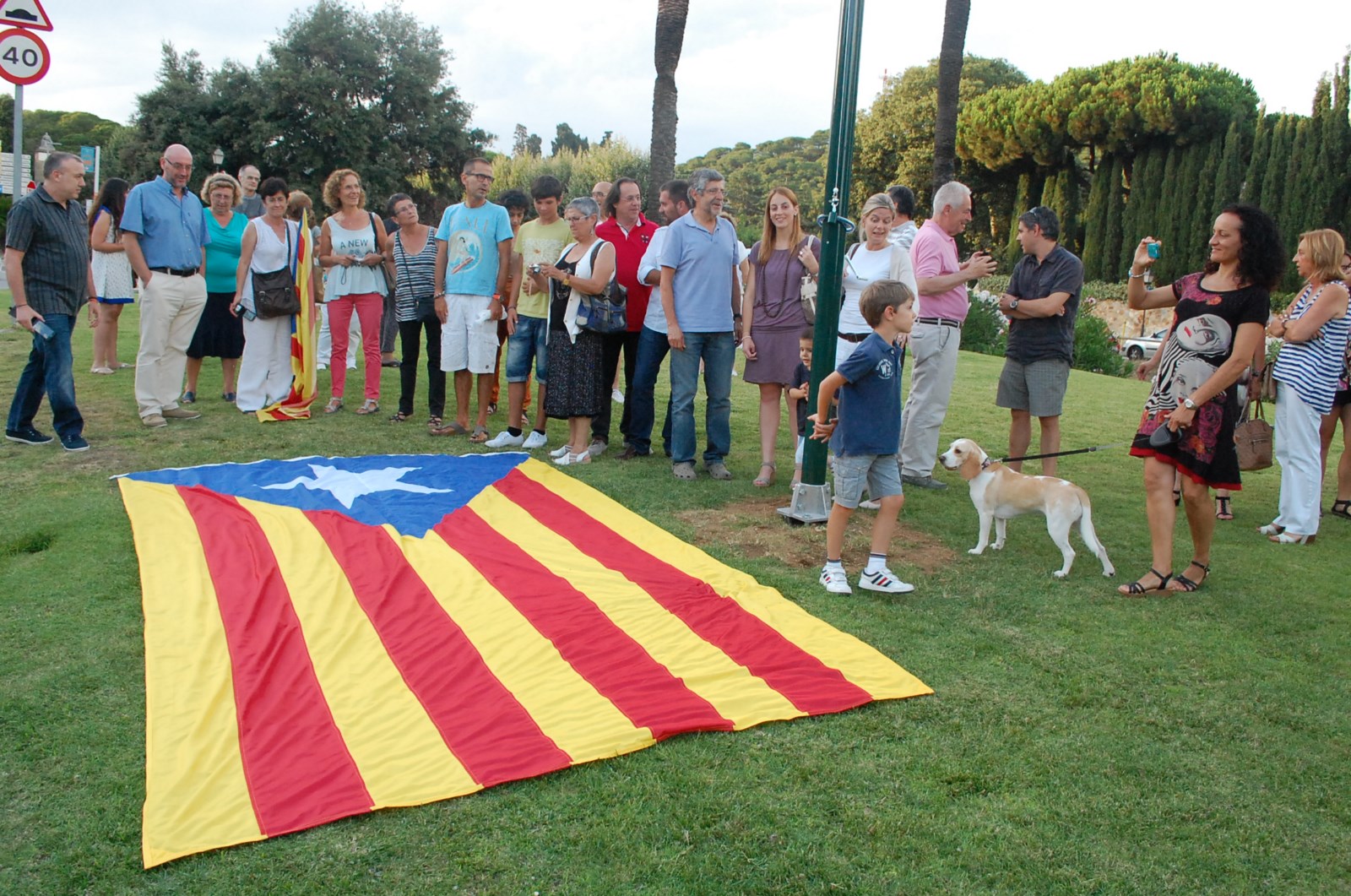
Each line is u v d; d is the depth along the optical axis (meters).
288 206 8.20
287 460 6.68
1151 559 5.59
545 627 4.26
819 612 4.61
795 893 2.65
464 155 37.41
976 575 5.21
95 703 3.53
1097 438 9.09
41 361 6.75
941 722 3.60
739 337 7.15
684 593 4.70
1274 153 35.34
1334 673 4.13
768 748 3.38
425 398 9.33
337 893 2.59
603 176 34.72
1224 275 4.81
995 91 42.84
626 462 7.29
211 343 8.60
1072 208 42.25
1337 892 2.76
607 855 2.78
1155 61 38.03
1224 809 3.13
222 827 2.82
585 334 6.92
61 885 2.59
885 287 4.70
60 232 6.61
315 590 4.54
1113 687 3.93
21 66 7.57
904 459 7.01
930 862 2.80
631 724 3.45
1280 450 6.09
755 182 64.50
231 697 3.57
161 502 5.59
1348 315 6.04
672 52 13.70
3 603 4.32
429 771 3.14
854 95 5.45
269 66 34.12
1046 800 3.13
